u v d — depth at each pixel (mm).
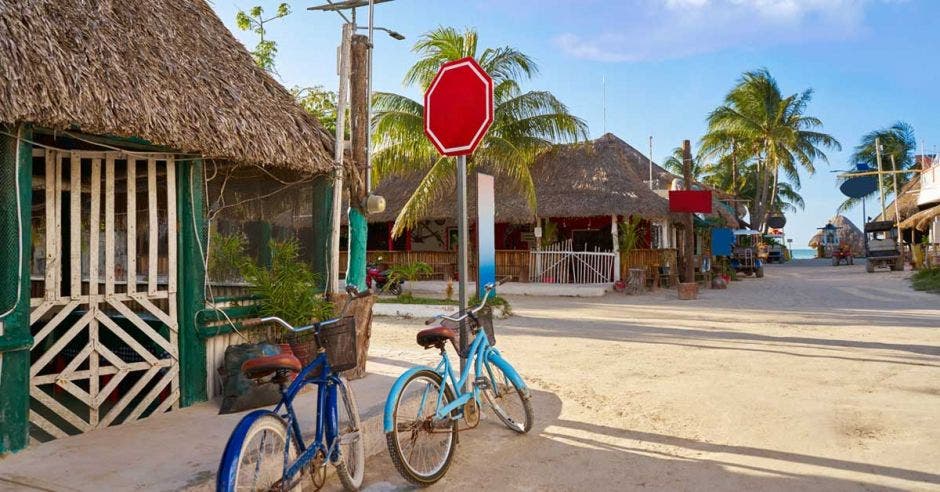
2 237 4172
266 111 6047
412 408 4379
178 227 5465
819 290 20625
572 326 12148
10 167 4203
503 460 4805
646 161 29875
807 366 7961
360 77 7203
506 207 21750
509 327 12031
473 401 4914
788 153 41938
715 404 6258
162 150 5332
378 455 5004
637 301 17625
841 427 5383
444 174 20922
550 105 22328
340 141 6773
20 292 4230
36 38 4242
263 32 19031
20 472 3887
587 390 6961
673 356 8852
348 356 3945
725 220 27250
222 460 3146
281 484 3455
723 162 51031
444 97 5754
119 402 5020
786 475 4352
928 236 29844
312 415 5062
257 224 6781
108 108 4418
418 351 8898
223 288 6117
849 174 26953
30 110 3953
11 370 4223
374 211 7184
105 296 4973
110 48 4809
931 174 28000
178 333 5441
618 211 20359
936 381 6984
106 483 3723
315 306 6176
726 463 4625
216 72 5848
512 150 20656
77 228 4840
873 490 4055
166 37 5609
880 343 9586
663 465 4621
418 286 21375
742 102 42031
